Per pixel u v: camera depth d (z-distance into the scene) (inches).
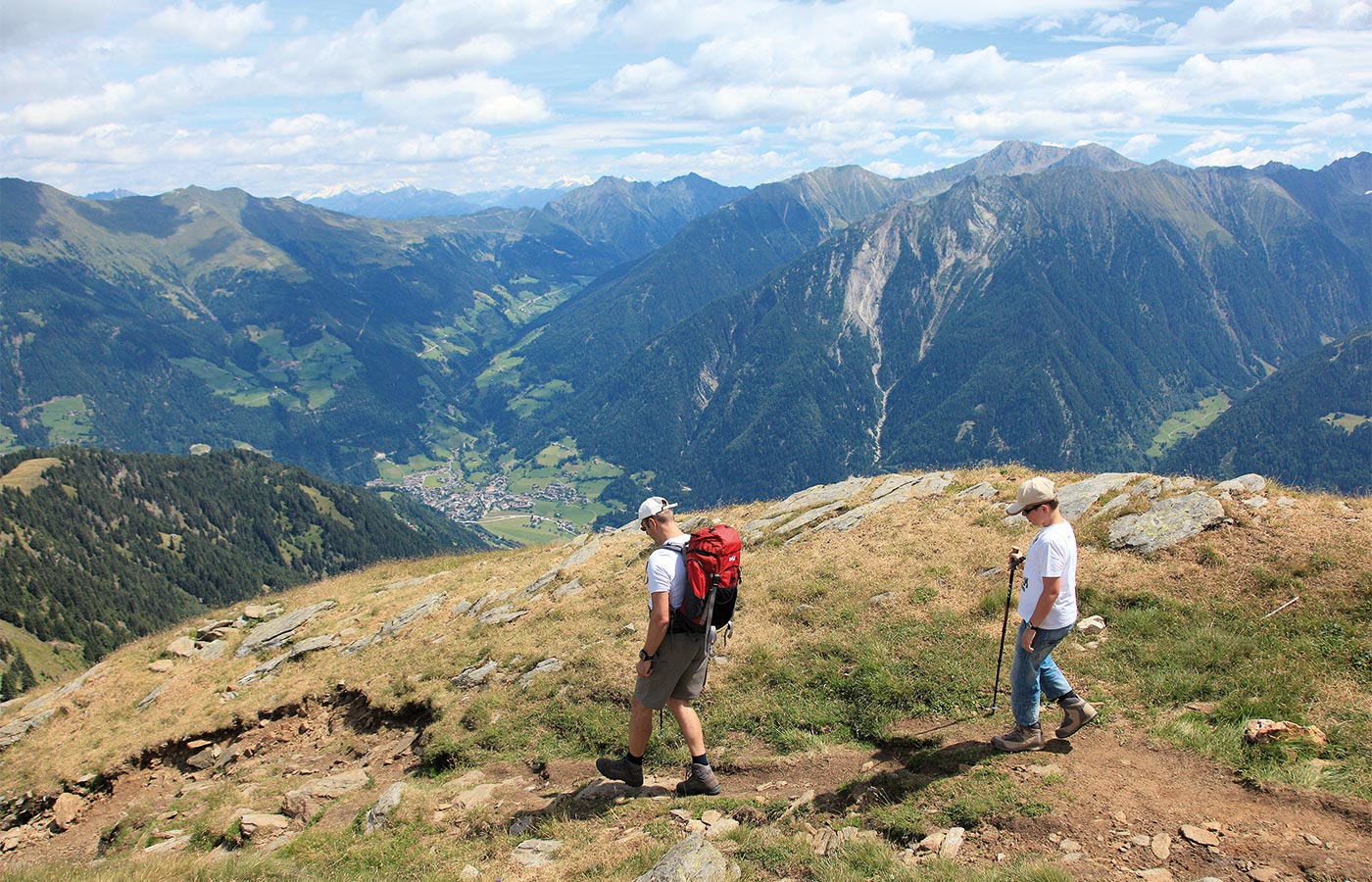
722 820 367.6
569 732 533.0
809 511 874.1
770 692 504.1
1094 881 265.3
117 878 425.1
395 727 668.7
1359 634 417.4
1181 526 571.2
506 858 379.9
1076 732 382.0
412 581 1140.5
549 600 828.0
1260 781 311.0
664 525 394.3
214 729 747.4
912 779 366.9
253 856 458.3
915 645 506.3
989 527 681.6
